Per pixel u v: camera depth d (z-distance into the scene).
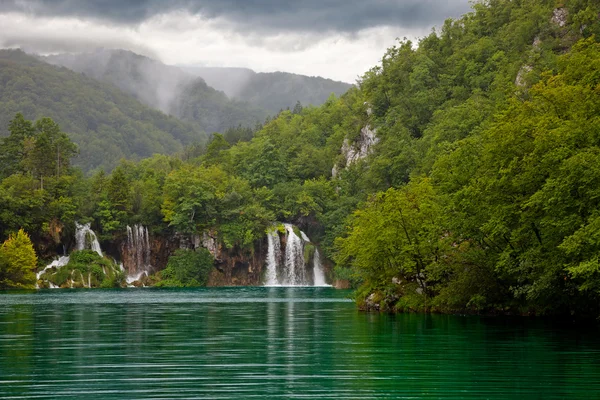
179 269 168.00
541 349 36.62
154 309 75.75
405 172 158.88
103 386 27.33
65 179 171.25
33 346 39.69
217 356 35.16
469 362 32.53
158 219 176.25
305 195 185.50
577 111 49.00
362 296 71.12
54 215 158.38
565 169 44.06
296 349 37.69
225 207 179.62
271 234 177.50
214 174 196.50
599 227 40.84
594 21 143.00
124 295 115.06
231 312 69.56
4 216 149.50
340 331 47.00
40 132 187.62
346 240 75.94
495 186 51.75
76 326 52.75
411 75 194.75
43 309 75.81
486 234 55.97
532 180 49.19
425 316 58.88
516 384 27.25
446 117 145.12
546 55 136.88
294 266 177.25
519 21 171.75
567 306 56.47
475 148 58.88
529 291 48.81
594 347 37.31
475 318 55.91
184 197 174.38
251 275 176.62
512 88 93.88
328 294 119.19
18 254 139.62
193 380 28.50
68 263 155.38
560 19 154.50
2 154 182.12
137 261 170.25
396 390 26.25
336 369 30.92
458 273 58.97
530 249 49.56
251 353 36.19
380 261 65.50
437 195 64.69
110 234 166.38
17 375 29.86
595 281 44.19
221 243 175.38
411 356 34.56
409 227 62.88
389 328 48.50
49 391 26.44
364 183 169.25
